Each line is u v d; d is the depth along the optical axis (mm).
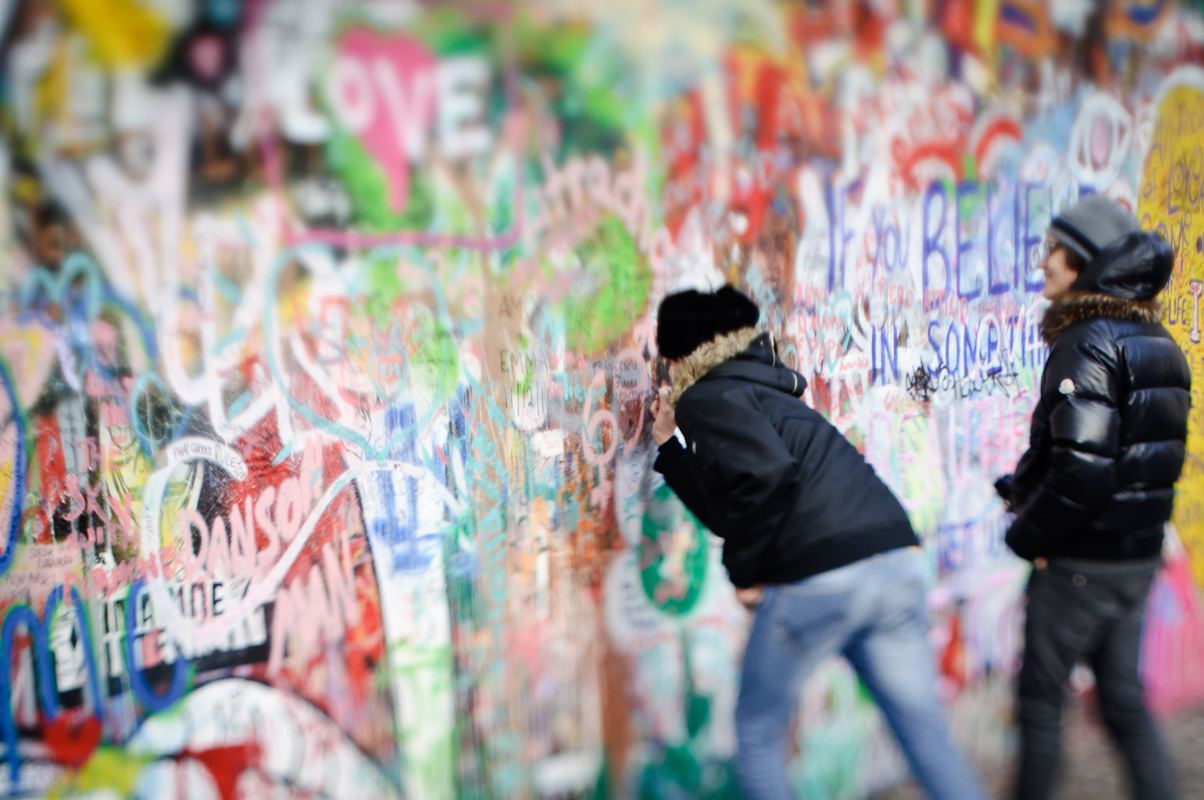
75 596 1853
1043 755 2414
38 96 1775
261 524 2020
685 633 2650
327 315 2062
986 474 3195
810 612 2002
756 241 2652
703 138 2547
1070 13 3223
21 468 1796
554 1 2293
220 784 2008
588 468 2449
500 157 2250
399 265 2141
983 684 3227
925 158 2947
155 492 1911
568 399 2402
